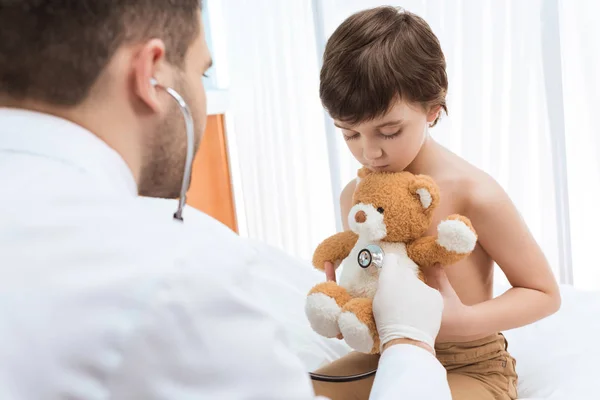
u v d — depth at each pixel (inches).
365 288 34.3
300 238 95.2
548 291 37.6
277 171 94.7
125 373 15.6
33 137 18.7
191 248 18.1
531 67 68.6
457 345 38.5
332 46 36.7
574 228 69.6
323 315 33.7
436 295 31.5
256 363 17.3
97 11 18.7
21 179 17.7
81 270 16.3
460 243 33.0
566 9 65.5
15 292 15.6
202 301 16.8
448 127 74.7
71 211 17.3
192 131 20.8
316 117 88.7
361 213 34.5
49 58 18.7
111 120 20.1
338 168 87.8
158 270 16.6
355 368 41.2
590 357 43.5
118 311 15.8
